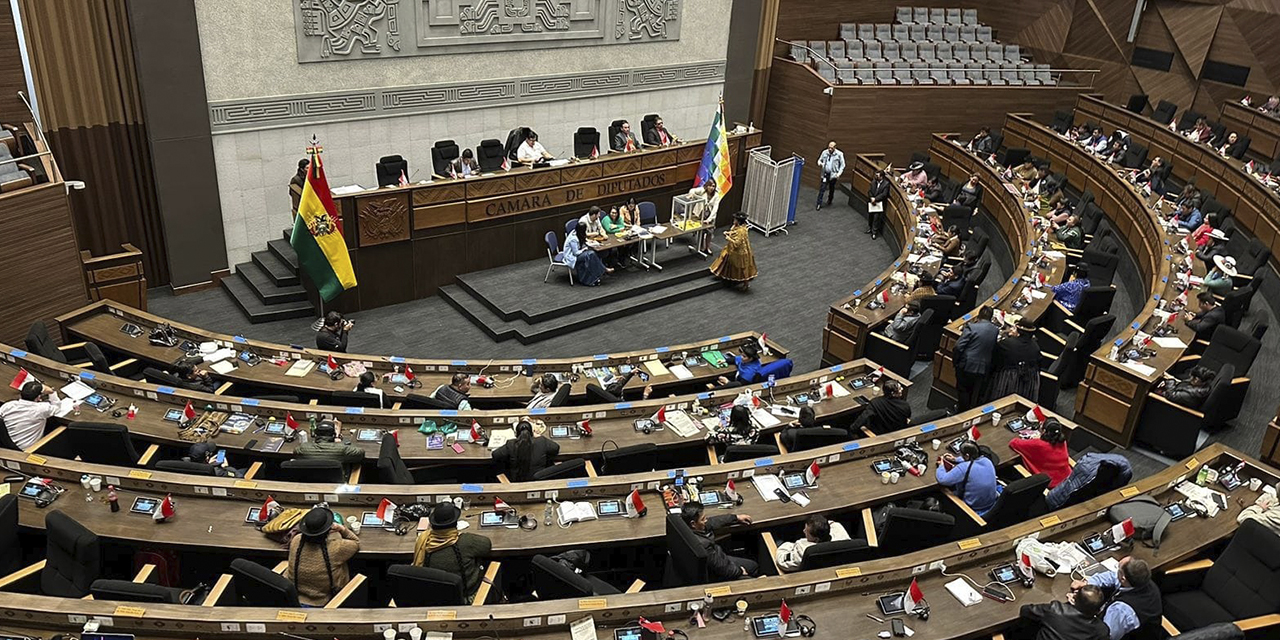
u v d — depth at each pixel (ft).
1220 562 24.41
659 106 70.08
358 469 29.35
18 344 38.63
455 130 58.39
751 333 40.81
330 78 51.44
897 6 85.56
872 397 35.27
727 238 54.24
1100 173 65.41
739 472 28.09
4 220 36.78
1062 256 51.57
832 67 76.02
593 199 56.65
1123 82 83.15
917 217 59.00
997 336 37.37
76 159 45.91
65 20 43.19
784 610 21.39
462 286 52.19
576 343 47.75
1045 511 29.35
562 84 62.85
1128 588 22.66
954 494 28.30
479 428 31.30
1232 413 35.81
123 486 25.57
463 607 20.58
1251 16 73.00
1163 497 27.20
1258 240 52.49
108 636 19.24
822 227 67.87
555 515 26.05
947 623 21.81
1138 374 34.78
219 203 49.67
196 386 33.50
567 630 20.90
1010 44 89.04
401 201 48.29
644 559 27.25
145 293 45.29
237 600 22.38
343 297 48.62
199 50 46.11
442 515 23.21
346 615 19.99
